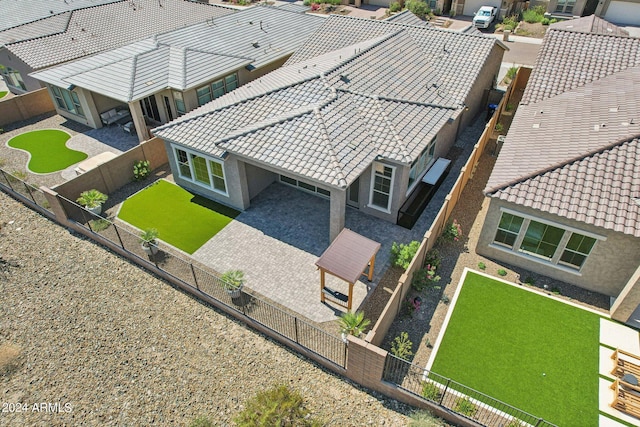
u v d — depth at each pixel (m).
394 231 17.86
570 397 11.84
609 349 13.12
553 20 44.16
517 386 12.10
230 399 12.20
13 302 15.21
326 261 13.84
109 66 25.48
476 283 15.43
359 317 12.73
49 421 11.86
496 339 13.42
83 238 18.08
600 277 14.62
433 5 50.22
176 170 20.70
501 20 47.12
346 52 22.77
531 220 14.75
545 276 15.74
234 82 27.58
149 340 13.83
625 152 14.66
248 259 16.66
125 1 36.81
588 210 13.55
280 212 19.16
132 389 12.52
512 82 27.39
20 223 19.00
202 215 19.12
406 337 12.85
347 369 12.30
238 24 31.70
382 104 18.11
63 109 28.14
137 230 18.28
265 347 13.55
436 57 23.22
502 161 16.55
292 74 21.78
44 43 29.86
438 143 20.73
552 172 14.79
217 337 13.88
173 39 28.22
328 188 15.66
